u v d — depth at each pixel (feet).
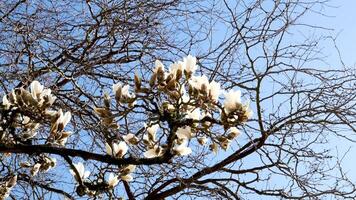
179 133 10.94
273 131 16.37
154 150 11.38
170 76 10.88
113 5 20.03
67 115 11.86
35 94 11.60
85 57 20.03
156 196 17.49
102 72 20.53
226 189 17.65
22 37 18.17
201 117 11.38
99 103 19.06
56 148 11.62
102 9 19.85
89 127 16.28
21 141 11.76
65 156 11.73
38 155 12.83
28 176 15.98
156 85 10.94
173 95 10.85
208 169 17.29
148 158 11.23
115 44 20.59
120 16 20.06
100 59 19.52
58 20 19.51
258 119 15.74
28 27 18.33
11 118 11.51
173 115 10.78
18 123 11.76
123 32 20.17
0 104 11.60
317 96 17.20
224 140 10.93
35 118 11.59
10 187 13.46
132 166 12.28
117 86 11.11
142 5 19.92
